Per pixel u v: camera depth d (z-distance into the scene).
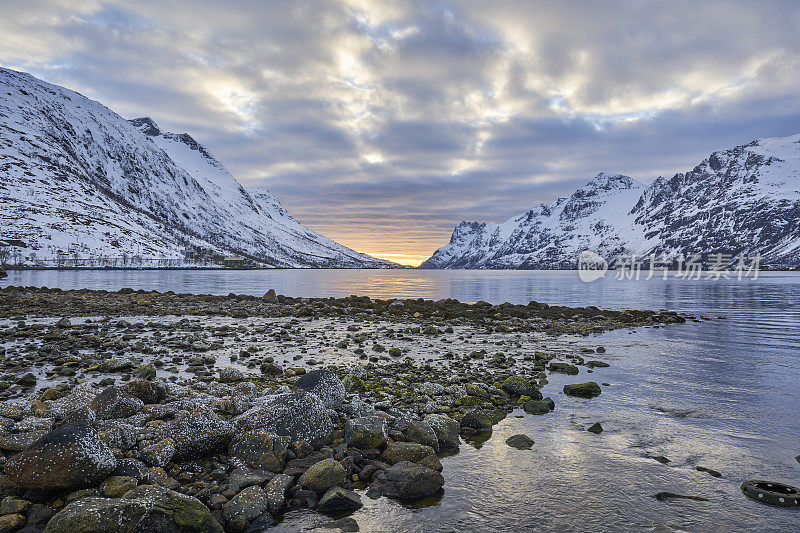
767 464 8.30
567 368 15.88
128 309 35.09
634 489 7.38
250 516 6.20
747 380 14.71
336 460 7.82
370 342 21.86
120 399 8.99
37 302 38.00
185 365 15.27
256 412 8.45
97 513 5.46
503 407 11.73
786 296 65.12
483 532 6.14
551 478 7.76
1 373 13.21
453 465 8.29
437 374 14.98
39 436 7.43
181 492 6.61
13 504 5.89
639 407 11.78
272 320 30.73
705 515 6.62
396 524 6.32
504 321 32.09
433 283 127.81
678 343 22.59
